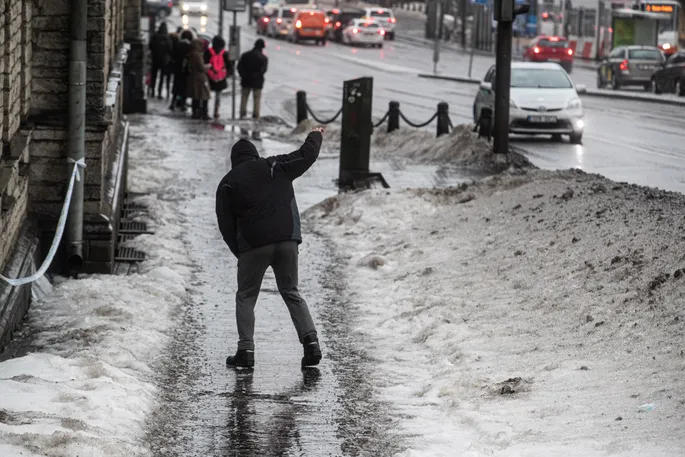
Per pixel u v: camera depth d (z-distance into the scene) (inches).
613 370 532.4
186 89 2208.4
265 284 823.7
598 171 1497.3
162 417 525.3
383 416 530.0
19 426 457.4
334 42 5531.5
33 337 645.3
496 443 471.8
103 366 561.6
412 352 639.1
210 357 636.1
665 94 3235.7
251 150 638.5
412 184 1289.4
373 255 881.5
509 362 582.2
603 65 3499.0
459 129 1651.1
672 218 774.5
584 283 676.7
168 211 1099.9
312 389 578.9
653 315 585.0
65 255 819.4
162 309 722.2
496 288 729.6
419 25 7106.3
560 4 4832.7
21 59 791.7
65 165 814.5
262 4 6013.8
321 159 1593.3
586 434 461.1
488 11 5324.8
